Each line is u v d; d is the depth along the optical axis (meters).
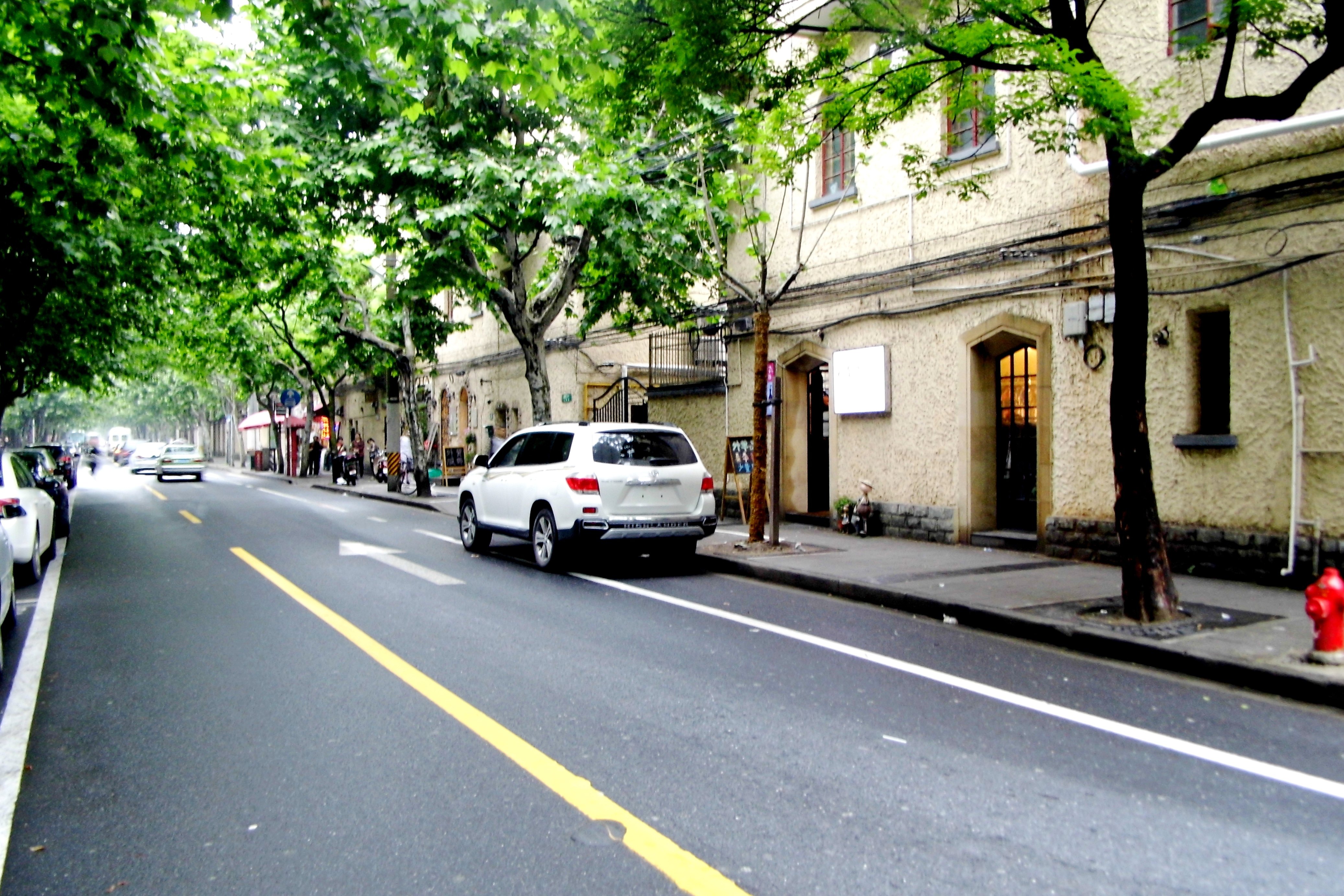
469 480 13.08
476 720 5.08
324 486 30.22
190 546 13.34
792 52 13.02
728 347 16.03
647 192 14.41
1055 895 3.16
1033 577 9.38
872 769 4.35
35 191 10.59
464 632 7.41
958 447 11.99
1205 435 9.27
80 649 6.86
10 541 8.06
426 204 14.71
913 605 8.35
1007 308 11.28
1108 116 6.71
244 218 14.55
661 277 16.08
